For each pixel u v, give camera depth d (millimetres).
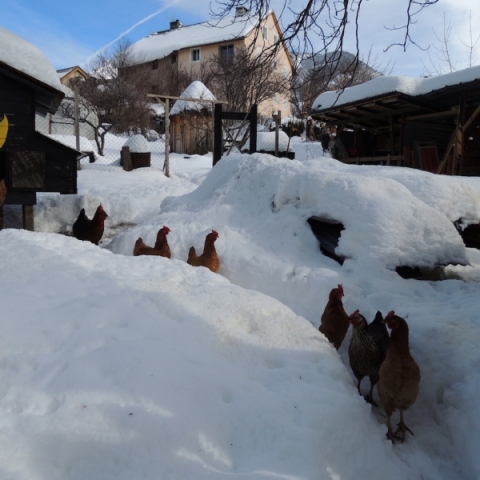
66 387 2432
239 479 2049
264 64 5824
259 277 5414
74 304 3328
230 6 5605
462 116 10469
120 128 27812
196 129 26453
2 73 8273
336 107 13078
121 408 2316
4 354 2703
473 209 5859
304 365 3125
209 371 2754
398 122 13531
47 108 10336
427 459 3047
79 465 2031
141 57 38062
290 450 2312
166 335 3088
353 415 2748
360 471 2568
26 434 2086
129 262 4504
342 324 4023
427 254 5031
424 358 3760
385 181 5750
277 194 6414
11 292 3479
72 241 5113
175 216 7402
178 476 2051
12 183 8555
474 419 3070
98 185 13969
